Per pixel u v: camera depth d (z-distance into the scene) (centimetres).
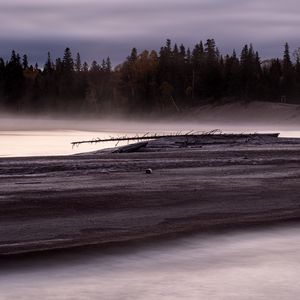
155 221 1597
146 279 1095
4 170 2900
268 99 17938
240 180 2462
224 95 18600
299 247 1330
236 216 1673
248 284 1069
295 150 4478
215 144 5472
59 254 1254
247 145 5281
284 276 1111
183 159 3619
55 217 1631
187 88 19338
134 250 1293
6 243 1341
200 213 1716
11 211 1703
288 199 1964
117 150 4734
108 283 1070
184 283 1072
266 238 1412
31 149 5653
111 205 1820
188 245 1341
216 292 1025
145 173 2753
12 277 1099
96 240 1377
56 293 1016
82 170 2906
